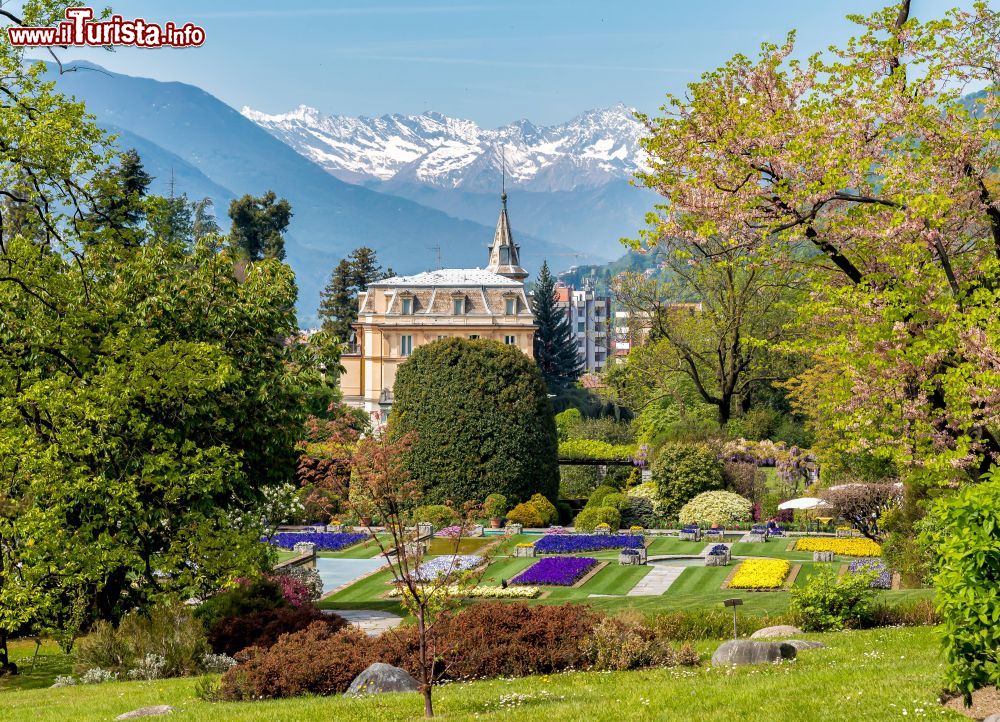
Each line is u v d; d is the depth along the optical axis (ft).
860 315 88.58
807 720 47.52
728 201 86.28
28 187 103.19
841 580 94.84
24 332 97.76
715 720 49.01
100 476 94.12
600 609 109.81
